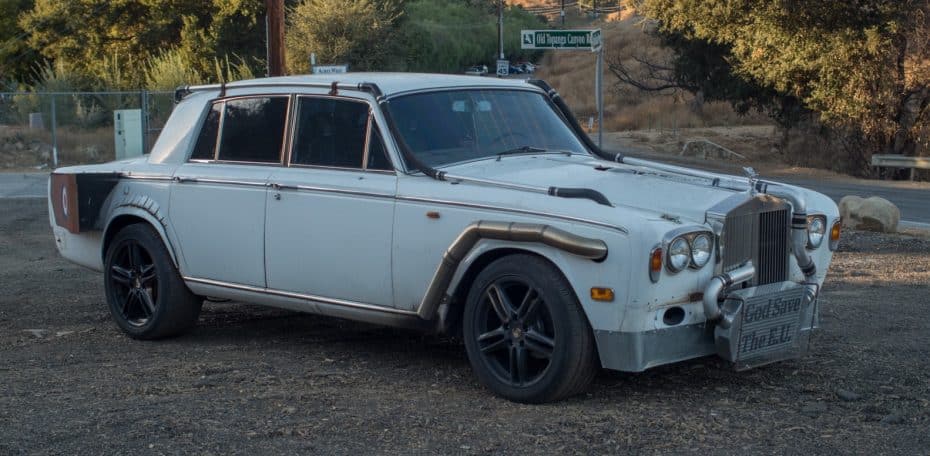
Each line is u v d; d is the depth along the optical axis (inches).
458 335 247.9
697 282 211.9
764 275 226.8
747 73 1206.9
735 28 1158.3
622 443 192.2
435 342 285.9
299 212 254.1
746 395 225.8
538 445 191.3
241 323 315.3
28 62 1915.6
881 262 430.6
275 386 236.4
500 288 221.5
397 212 236.1
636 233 202.4
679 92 1994.3
